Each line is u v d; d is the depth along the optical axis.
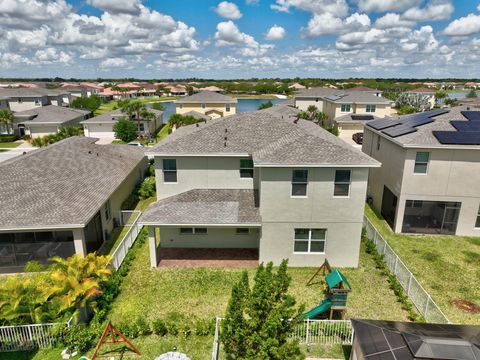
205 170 20.64
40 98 73.00
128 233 19.92
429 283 17.06
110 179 23.19
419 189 21.98
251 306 9.77
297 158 16.86
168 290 16.36
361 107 57.62
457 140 20.86
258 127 21.98
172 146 20.31
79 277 13.45
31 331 12.58
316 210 17.73
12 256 17.67
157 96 155.38
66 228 16.67
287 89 156.50
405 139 21.73
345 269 18.41
